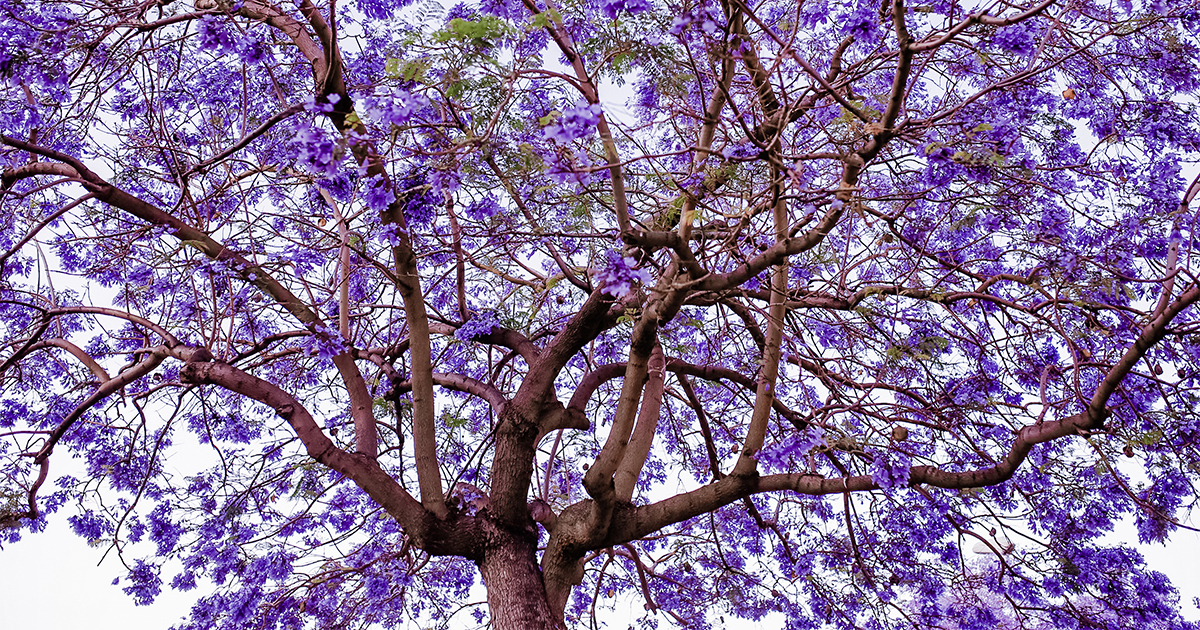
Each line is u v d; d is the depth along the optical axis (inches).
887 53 198.4
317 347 247.3
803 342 256.5
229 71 279.0
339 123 210.2
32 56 221.5
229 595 308.8
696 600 346.6
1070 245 215.6
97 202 291.6
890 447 223.3
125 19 232.4
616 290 168.9
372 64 225.9
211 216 286.0
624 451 246.5
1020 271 250.2
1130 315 225.6
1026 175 203.2
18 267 314.3
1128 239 211.0
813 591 309.9
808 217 199.0
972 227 244.2
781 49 178.5
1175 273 192.2
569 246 255.9
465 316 285.6
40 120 251.8
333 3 194.5
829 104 220.5
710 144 228.4
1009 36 176.6
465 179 193.0
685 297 215.6
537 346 305.9
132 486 323.6
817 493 249.8
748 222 197.8
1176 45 211.0
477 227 239.5
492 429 279.7
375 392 331.0
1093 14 193.3
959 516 284.8
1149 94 218.7
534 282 265.0
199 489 331.0
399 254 240.8
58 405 332.8
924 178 194.5
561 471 343.9
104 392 281.7
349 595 324.5
